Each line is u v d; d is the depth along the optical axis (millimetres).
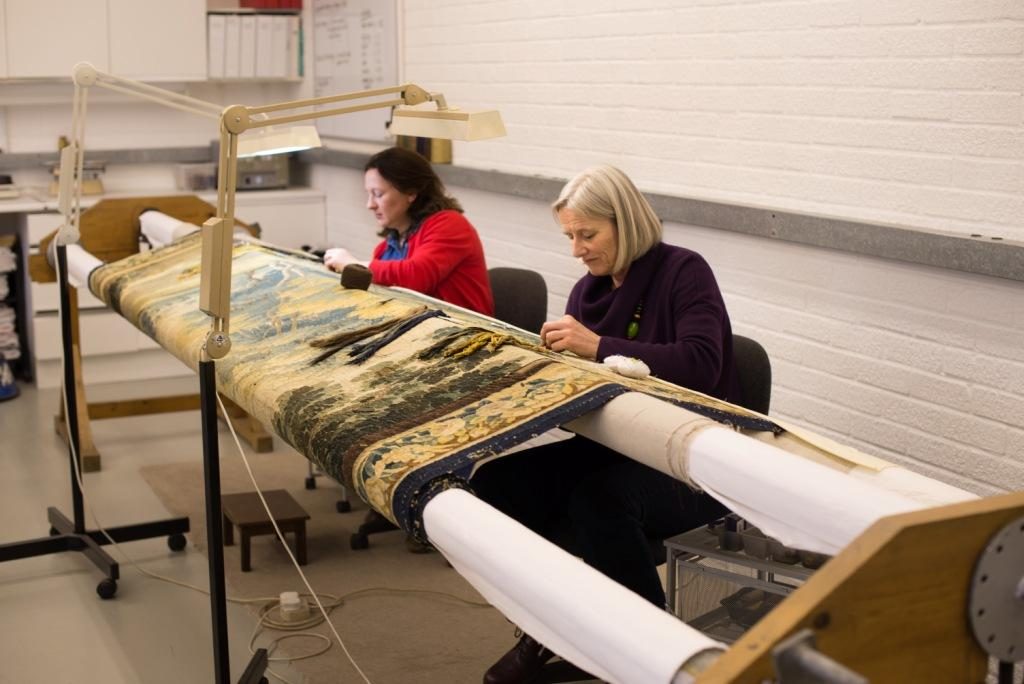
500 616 3039
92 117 5859
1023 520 1212
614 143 4094
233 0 6070
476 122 2148
